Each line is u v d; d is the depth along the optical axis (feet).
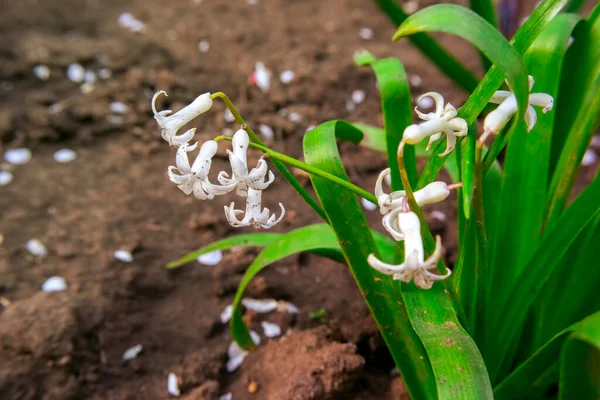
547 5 1.42
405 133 1.28
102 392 1.85
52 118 2.68
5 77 2.92
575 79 1.71
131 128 2.74
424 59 3.26
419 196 1.32
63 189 2.44
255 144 1.36
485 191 1.72
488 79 1.37
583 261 1.63
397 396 1.82
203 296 2.04
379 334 1.89
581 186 2.46
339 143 2.63
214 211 2.35
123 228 2.25
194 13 3.58
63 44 3.12
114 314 1.97
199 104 1.35
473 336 1.58
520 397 1.67
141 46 3.20
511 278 1.67
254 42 3.32
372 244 1.50
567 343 1.42
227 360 1.90
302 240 1.68
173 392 1.85
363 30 3.51
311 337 1.88
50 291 1.99
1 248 2.15
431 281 1.28
